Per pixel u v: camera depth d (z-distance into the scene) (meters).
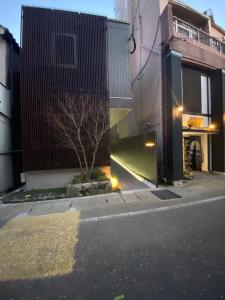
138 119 11.43
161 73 8.03
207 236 3.26
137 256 2.73
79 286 2.16
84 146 7.34
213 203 5.02
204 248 2.88
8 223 4.01
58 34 7.15
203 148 10.11
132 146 10.52
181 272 2.35
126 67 7.98
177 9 8.85
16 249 2.97
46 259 2.69
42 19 7.04
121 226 3.75
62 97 7.14
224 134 9.20
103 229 3.63
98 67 7.53
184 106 8.77
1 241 3.23
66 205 5.12
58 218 4.23
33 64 6.96
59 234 3.46
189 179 8.21
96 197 5.79
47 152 7.02
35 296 2.03
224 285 2.11
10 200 5.64
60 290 2.11
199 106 9.34
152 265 2.51
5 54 7.49
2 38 7.45
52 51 7.10
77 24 7.31
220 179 8.15
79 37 7.36
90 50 7.46
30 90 6.93
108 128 7.55
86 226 3.79
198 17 9.51
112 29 7.91
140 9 10.53
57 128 7.06
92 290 2.09
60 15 7.18
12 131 7.93
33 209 4.88
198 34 9.20
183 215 4.23
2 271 2.44
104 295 2.02
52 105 7.07
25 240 3.26
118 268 2.46
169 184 7.45
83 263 2.59
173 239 3.18
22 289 2.13
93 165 7.45
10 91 7.75
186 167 8.71
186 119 8.74
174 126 7.42
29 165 6.91
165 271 2.38
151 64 9.24
